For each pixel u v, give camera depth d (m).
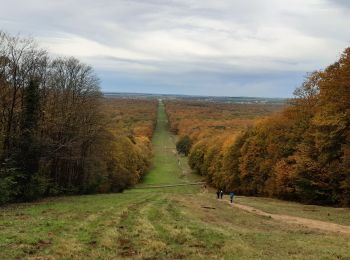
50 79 54.69
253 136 73.06
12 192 40.50
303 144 51.59
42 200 45.81
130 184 96.81
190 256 14.49
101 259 13.59
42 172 51.22
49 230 18.78
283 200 56.38
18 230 18.70
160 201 41.72
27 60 47.06
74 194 62.47
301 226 26.95
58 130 54.59
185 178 118.38
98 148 63.47
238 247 16.16
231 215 32.47
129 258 13.87
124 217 25.11
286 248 16.81
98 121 60.28
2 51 44.12
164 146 183.50
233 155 81.19
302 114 58.25
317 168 48.03
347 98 42.12
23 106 46.75
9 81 44.94
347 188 43.75
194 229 20.34
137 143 123.00
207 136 147.50
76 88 57.56
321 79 53.28
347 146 41.75
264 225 26.69
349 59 41.50
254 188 70.50
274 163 61.66
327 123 43.25
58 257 13.55
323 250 16.45
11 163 42.97
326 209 40.12
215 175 95.00
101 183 71.44
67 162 61.88
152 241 16.77
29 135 46.38
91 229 19.41
